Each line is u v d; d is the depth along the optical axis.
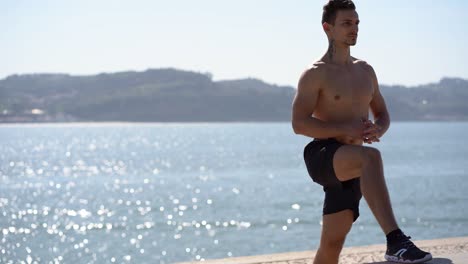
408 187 55.12
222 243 31.48
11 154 135.00
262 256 6.42
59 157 121.56
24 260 28.66
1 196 57.41
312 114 5.32
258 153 124.00
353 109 5.22
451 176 65.69
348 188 5.01
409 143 159.50
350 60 5.36
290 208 43.78
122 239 33.62
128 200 51.69
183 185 63.12
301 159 102.62
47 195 57.53
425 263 5.14
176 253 29.38
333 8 5.22
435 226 34.50
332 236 5.11
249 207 44.84
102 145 180.25
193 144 178.25
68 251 30.67
